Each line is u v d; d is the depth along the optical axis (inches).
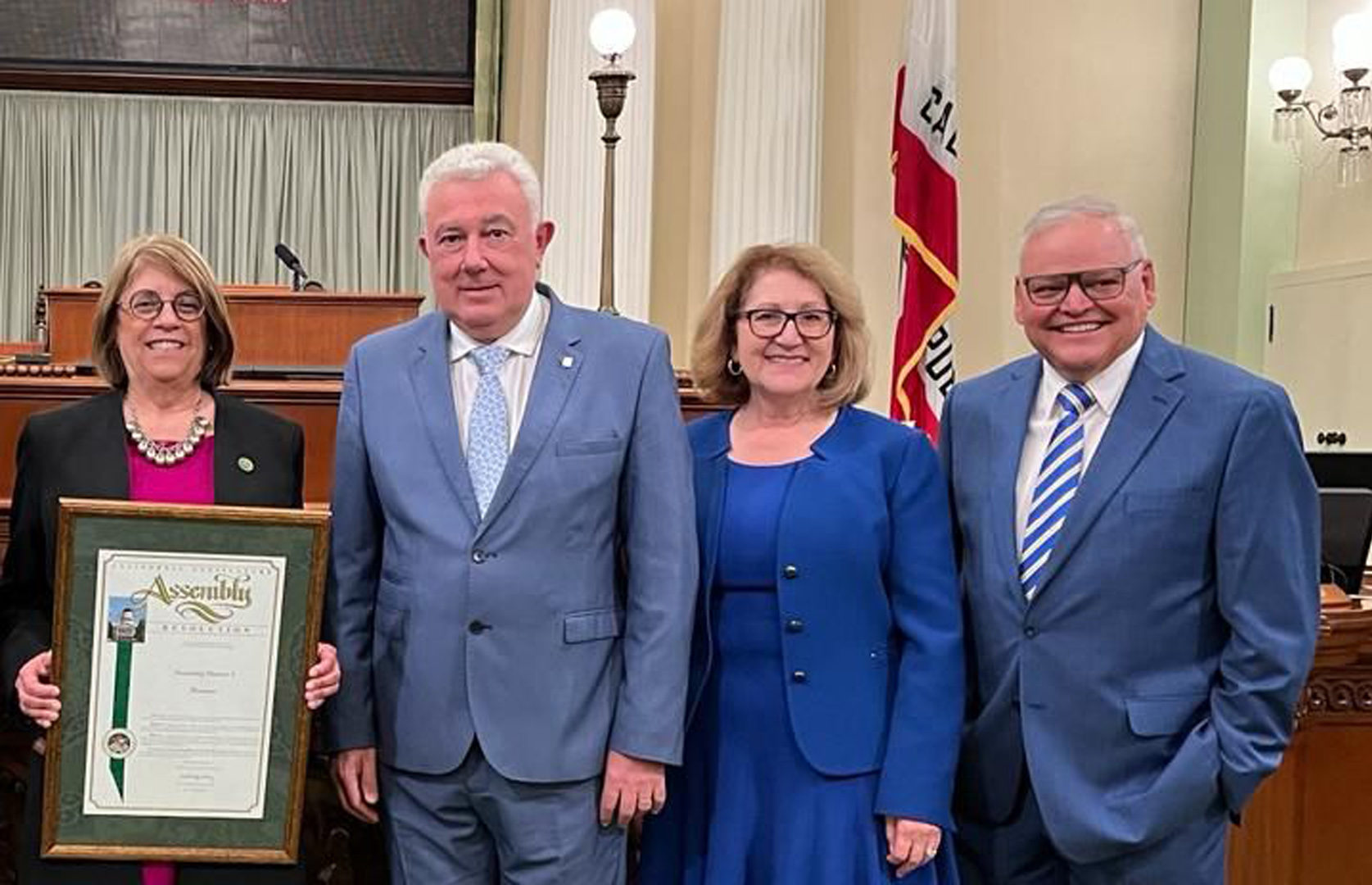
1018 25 231.3
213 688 74.6
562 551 74.8
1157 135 232.4
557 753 74.0
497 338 77.6
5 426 118.6
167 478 78.8
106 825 74.3
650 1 224.7
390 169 283.3
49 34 274.8
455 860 76.5
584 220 224.4
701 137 236.1
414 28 279.1
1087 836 75.9
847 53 228.2
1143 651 76.6
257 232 283.6
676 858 81.4
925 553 79.7
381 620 76.4
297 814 76.0
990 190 231.1
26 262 279.7
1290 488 75.4
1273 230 218.5
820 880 76.7
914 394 201.9
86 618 73.2
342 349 167.9
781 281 79.8
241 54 277.7
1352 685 107.0
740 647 79.0
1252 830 107.5
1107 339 78.2
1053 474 79.7
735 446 82.3
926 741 77.1
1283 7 216.7
